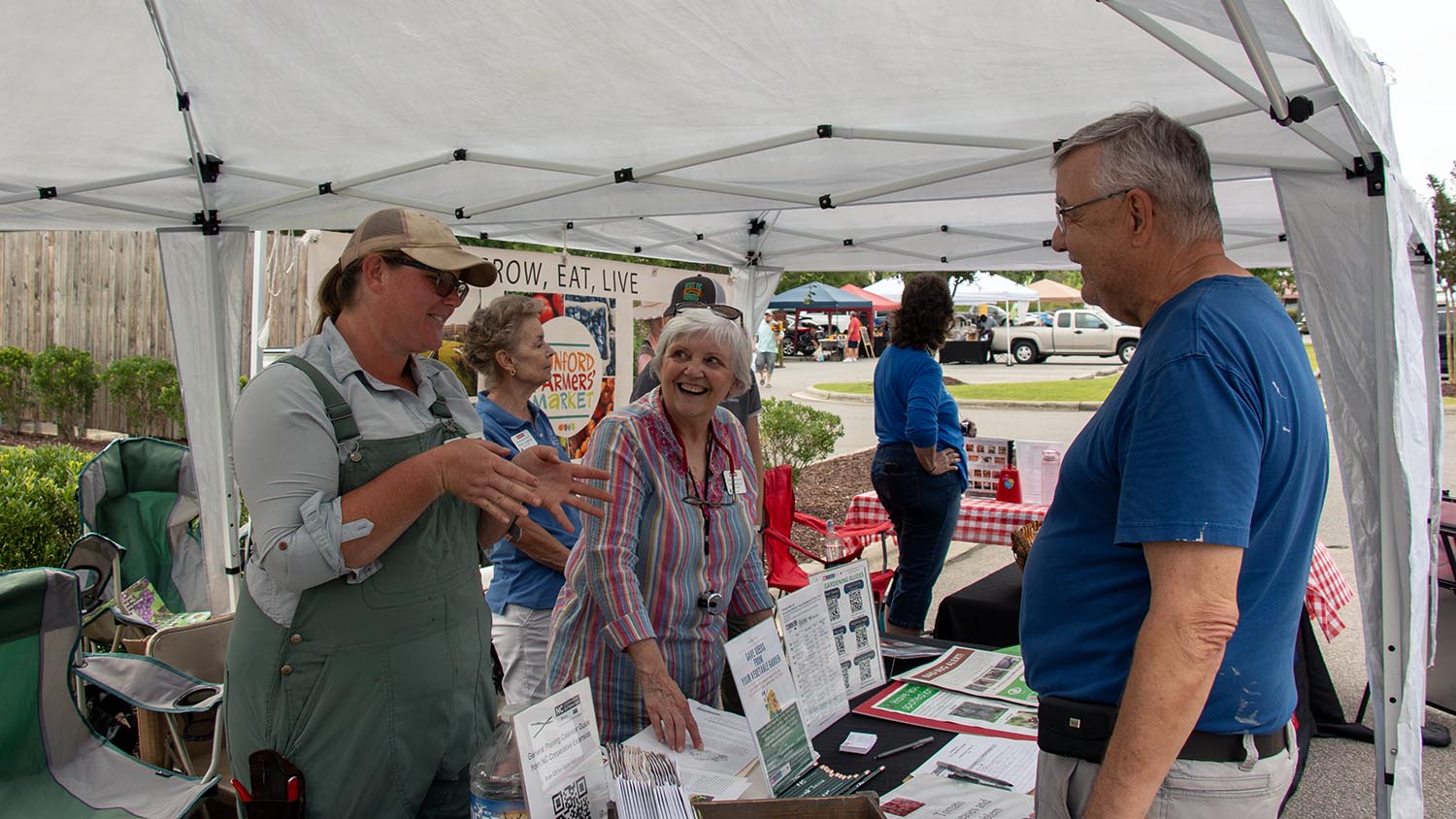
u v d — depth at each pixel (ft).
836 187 11.44
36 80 9.34
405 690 6.04
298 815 5.92
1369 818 10.81
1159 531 4.25
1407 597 7.22
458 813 6.57
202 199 12.05
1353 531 7.75
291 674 5.88
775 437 29.19
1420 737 6.65
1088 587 4.91
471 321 10.79
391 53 8.95
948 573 21.53
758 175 11.28
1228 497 4.16
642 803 5.00
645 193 11.87
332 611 5.85
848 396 60.90
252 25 8.88
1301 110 5.68
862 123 9.86
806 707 7.55
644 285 19.94
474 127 10.37
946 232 19.52
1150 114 4.96
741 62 8.61
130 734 10.81
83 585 10.80
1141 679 4.24
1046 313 105.91
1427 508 6.63
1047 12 7.39
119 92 9.87
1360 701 13.99
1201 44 7.29
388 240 5.77
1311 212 7.96
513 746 5.48
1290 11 4.77
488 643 6.82
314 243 13.91
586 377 18.38
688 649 7.52
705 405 7.47
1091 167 4.95
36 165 10.83
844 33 7.99
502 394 10.77
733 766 6.69
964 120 9.67
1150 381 4.47
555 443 11.20
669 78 9.03
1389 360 6.40
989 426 45.24
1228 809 4.64
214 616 11.93
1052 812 5.08
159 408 28.04
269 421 5.57
